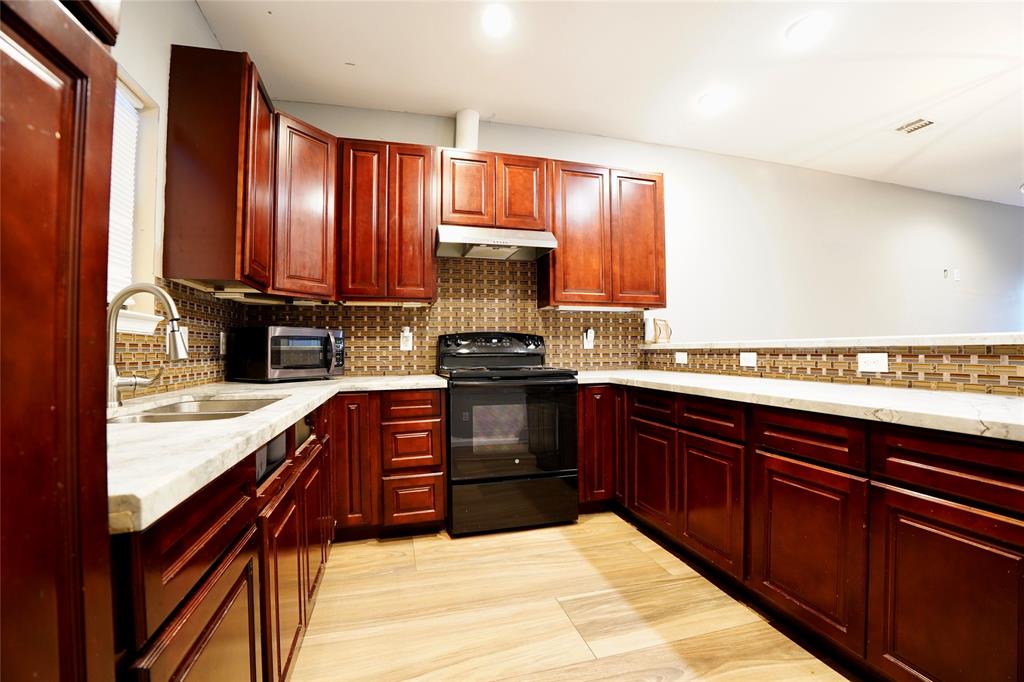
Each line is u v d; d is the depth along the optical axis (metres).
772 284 3.64
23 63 0.39
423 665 1.36
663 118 2.96
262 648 0.97
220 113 1.71
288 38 2.17
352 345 2.72
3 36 0.37
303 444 1.49
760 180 3.62
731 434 1.70
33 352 0.40
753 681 1.29
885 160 3.61
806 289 3.74
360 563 2.00
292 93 2.65
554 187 2.70
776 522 1.51
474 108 2.83
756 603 1.68
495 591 1.76
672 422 2.06
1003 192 4.29
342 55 2.30
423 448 2.27
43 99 0.41
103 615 0.47
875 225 3.98
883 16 2.04
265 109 1.94
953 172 3.84
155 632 0.57
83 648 0.44
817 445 1.37
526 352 2.82
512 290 2.98
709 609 1.64
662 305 2.89
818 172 3.79
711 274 3.47
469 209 2.56
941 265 4.25
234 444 0.80
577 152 3.17
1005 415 0.99
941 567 1.04
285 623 1.14
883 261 4.01
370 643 1.46
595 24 2.08
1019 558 0.91
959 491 1.01
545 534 2.31
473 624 1.55
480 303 2.92
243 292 2.04
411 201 2.50
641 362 3.22
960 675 1.00
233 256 1.69
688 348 2.74
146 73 1.56
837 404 1.27
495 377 2.33
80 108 0.45
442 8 1.98
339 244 2.40
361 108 2.82
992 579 0.95
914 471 1.10
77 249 0.44
